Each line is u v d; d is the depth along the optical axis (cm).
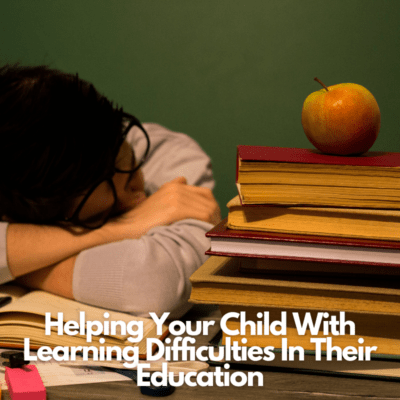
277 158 48
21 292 71
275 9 175
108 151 71
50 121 66
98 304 66
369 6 170
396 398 44
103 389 47
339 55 175
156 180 113
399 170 45
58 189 69
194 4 180
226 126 185
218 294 49
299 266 50
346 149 53
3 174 68
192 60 183
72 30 188
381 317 48
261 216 49
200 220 81
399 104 174
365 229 46
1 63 191
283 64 178
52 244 70
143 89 188
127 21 185
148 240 69
